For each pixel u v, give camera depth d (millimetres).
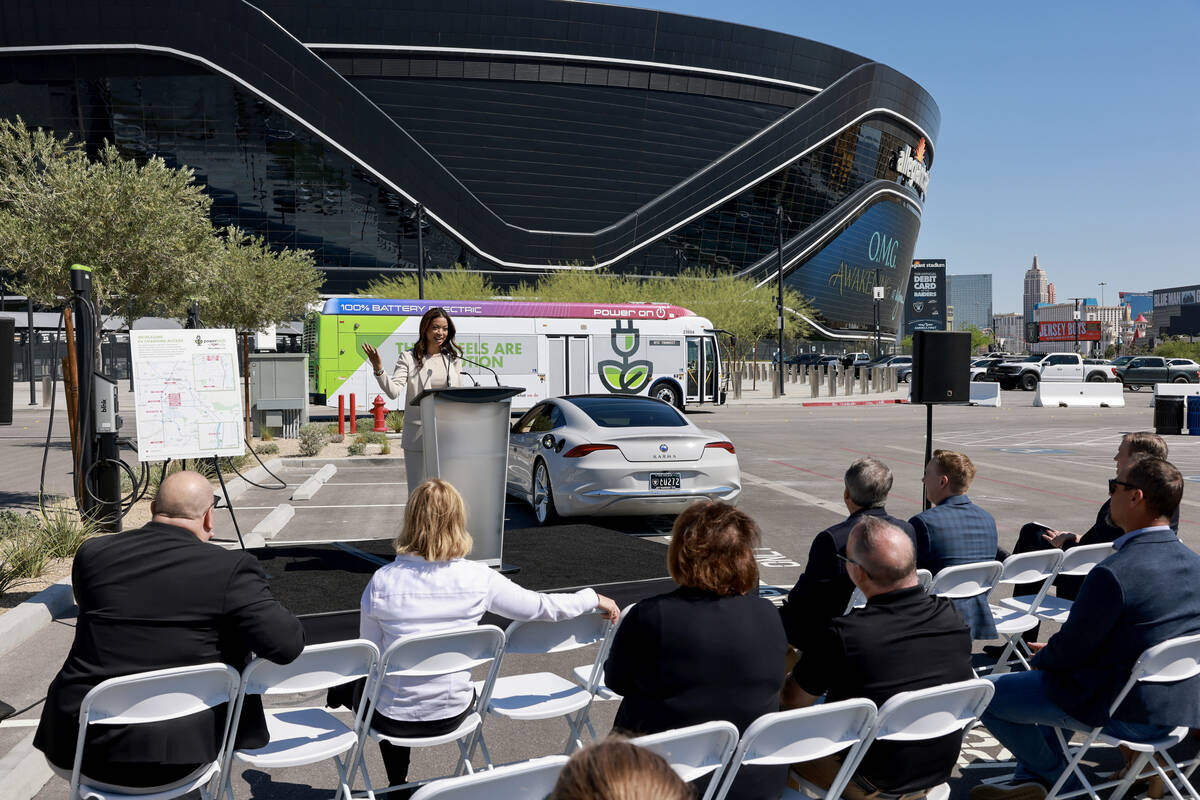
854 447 19453
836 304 104250
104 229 14984
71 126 72312
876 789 3021
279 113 74312
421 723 3424
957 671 3137
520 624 3686
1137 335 157375
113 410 8602
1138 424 26203
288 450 17484
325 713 3725
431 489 3619
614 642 3010
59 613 6438
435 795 2115
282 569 6801
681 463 9758
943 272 113625
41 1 69250
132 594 2996
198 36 71250
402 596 3529
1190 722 3520
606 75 86000
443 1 80125
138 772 2846
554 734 4730
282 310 42781
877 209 106750
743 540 2945
